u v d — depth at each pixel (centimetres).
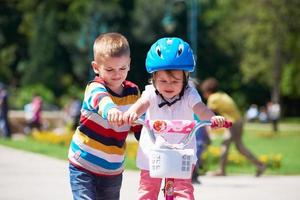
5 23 13612
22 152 3341
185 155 941
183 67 979
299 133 6744
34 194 1880
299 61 9394
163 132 976
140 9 12181
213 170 2825
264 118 10638
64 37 12431
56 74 12431
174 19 12250
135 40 12312
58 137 4116
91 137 1033
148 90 1021
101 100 968
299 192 2012
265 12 8581
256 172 2592
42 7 12950
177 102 1022
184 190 1006
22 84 12519
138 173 2508
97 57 1012
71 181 1050
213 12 12550
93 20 12369
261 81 10888
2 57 12756
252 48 9431
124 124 950
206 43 12619
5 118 4700
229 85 12850
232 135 2567
